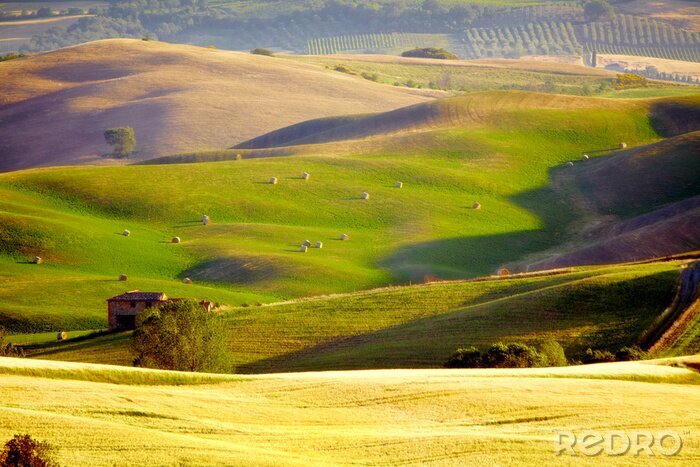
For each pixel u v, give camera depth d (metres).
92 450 95.50
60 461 92.25
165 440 99.44
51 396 110.38
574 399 125.50
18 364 119.81
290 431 109.00
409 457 102.19
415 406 120.81
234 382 128.62
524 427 114.50
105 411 108.06
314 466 96.19
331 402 121.25
